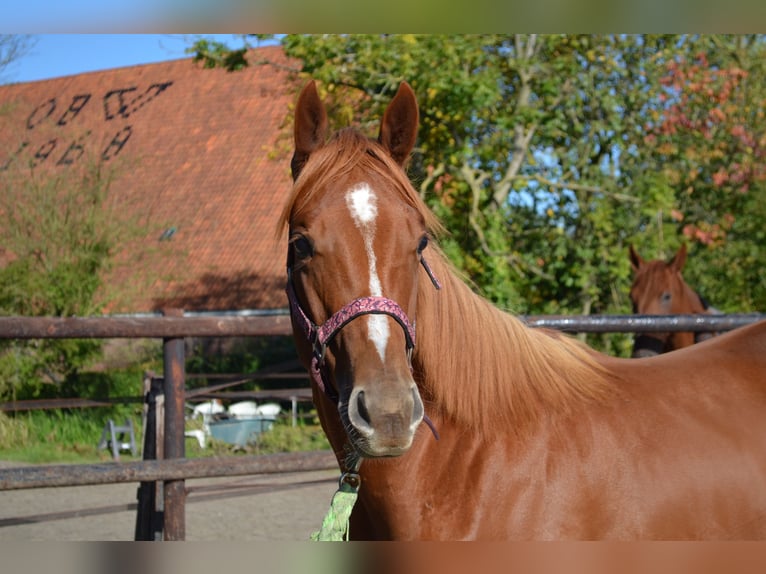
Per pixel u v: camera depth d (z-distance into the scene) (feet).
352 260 5.66
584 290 29.22
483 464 6.23
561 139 30.83
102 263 34.60
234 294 47.32
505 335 6.64
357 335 5.50
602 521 6.09
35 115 67.41
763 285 35.88
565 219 30.63
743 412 6.64
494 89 25.73
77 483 10.04
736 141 34.86
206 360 40.34
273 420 26.81
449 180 27.63
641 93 31.58
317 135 6.55
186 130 59.47
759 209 34.96
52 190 34.65
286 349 40.55
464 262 27.63
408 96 6.49
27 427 29.63
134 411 31.86
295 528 17.67
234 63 28.76
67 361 33.58
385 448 5.12
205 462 10.84
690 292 19.84
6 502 20.70
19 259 33.76
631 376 7.00
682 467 6.26
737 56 34.65
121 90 66.49
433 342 6.37
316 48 25.98
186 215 53.01
